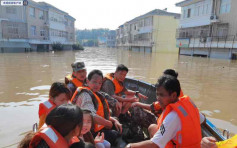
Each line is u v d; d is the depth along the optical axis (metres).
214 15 22.66
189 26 27.41
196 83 8.59
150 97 4.70
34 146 1.46
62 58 20.33
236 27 20.55
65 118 1.41
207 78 9.79
